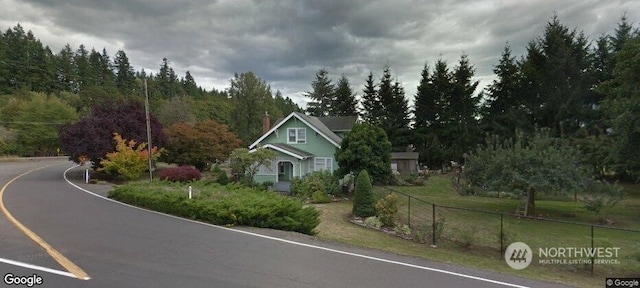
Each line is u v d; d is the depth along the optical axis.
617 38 30.39
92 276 5.76
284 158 24.72
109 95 69.25
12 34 73.44
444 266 7.31
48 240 7.90
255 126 57.72
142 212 11.82
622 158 18.14
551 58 31.88
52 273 5.86
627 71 17.56
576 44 31.78
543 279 7.61
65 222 9.95
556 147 17.02
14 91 62.00
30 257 6.68
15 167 31.28
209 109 74.25
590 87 30.09
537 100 33.47
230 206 10.59
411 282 6.09
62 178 23.30
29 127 43.56
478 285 6.16
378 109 47.78
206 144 28.88
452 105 41.22
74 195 15.65
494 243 11.45
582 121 29.62
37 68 69.81
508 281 6.57
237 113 58.44
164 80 96.94
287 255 7.37
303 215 10.64
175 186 14.91
